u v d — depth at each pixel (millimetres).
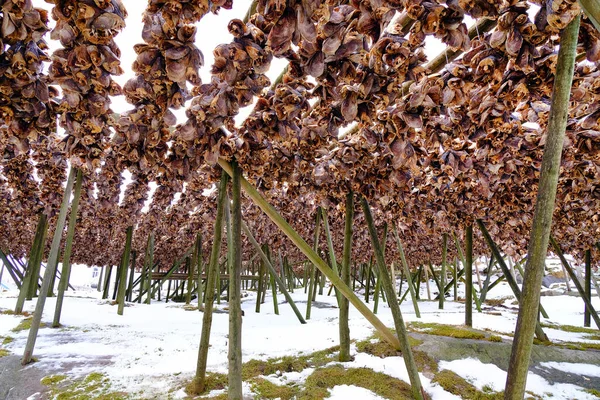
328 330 3289
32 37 1180
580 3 887
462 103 1641
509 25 1213
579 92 1727
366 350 2666
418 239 7164
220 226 2225
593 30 1232
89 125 1537
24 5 1074
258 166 2156
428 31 1140
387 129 1753
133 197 4527
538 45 1265
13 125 1465
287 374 2332
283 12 1024
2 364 2391
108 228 6730
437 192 3402
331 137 1971
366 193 2572
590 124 1965
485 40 1371
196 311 5484
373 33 1200
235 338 1864
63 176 3781
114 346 2857
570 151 2371
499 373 2316
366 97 1421
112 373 2250
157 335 3283
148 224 6238
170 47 1188
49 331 3346
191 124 1732
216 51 1210
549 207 1152
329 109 1619
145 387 2041
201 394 1951
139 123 1654
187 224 6973
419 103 1581
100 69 1219
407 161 1895
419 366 2377
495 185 3086
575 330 4172
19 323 3588
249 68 1322
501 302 8406
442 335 3000
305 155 2217
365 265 11805
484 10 1118
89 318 4152
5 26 1104
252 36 1214
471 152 2500
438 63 1741
